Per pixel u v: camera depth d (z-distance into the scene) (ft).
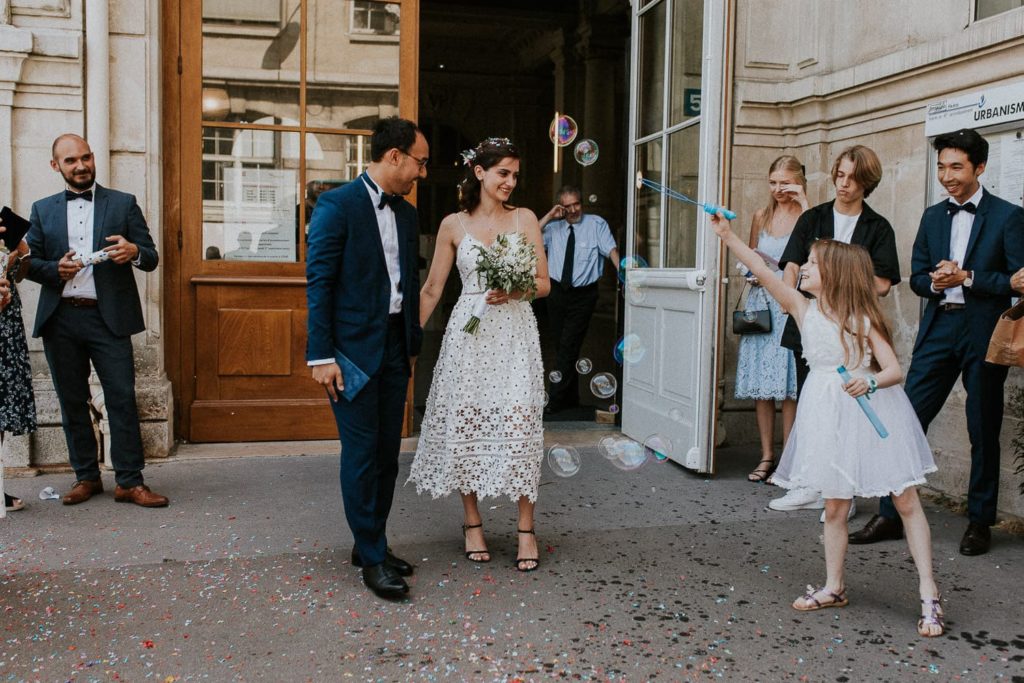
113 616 9.44
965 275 11.56
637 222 18.38
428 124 51.55
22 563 10.89
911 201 15.12
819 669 8.53
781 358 14.99
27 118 14.84
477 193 11.22
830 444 9.56
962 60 13.62
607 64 37.91
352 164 17.17
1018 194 12.75
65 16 14.84
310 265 9.91
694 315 15.40
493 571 10.94
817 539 12.31
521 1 40.32
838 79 16.53
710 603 10.05
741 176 17.93
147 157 15.47
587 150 15.92
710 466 15.30
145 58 15.33
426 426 11.38
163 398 15.70
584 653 8.78
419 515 13.15
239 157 16.65
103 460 15.19
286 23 16.70
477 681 8.20
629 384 18.42
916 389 12.51
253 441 16.84
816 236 13.69
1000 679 8.38
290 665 8.43
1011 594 10.43
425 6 39.63
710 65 14.79
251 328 16.71
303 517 12.82
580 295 21.62
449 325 11.24
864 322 9.49
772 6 17.70
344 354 9.98
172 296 16.49
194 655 8.59
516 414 10.87
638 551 11.75
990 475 11.83
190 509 13.09
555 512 13.42
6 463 14.83
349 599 9.99
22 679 8.06
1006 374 11.93
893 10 15.38
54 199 13.10
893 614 9.83
